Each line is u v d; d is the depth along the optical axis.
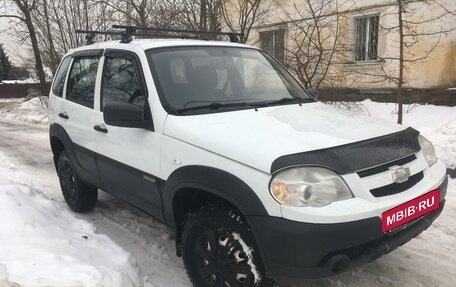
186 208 3.41
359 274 3.65
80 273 3.03
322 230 2.56
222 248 3.04
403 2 9.94
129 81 3.92
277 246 2.64
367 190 2.73
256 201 2.70
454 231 4.47
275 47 12.77
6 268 2.98
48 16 17.30
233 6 12.02
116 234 4.57
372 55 13.33
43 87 18.39
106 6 14.86
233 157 2.86
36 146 9.64
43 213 4.29
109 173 4.17
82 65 4.87
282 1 14.01
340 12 12.15
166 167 3.36
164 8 12.05
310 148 2.78
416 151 3.19
